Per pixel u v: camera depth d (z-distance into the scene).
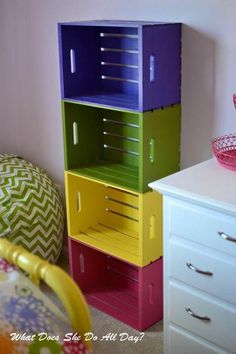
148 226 2.17
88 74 2.32
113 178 2.24
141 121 2.01
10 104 2.96
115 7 2.28
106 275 2.68
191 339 1.86
